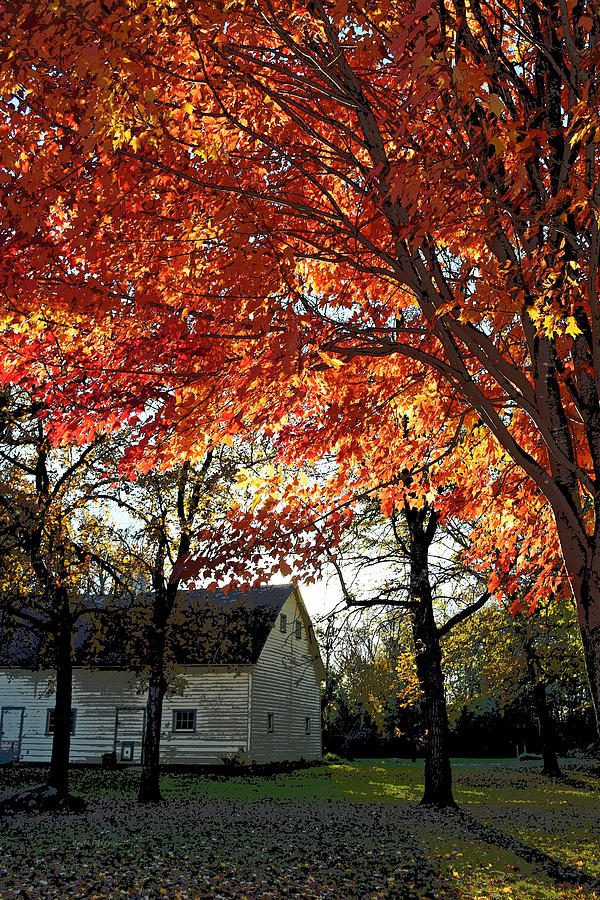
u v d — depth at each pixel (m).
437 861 11.04
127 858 11.28
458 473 8.64
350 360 7.18
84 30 4.02
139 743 30.88
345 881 9.69
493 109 3.57
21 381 6.55
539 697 31.03
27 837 13.22
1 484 15.61
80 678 32.12
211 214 5.51
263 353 5.93
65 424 6.59
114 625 18.39
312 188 6.28
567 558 5.31
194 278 5.78
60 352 6.23
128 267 5.54
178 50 4.69
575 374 5.61
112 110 4.17
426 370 7.37
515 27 5.05
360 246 6.38
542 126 5.17
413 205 4.66
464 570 16.06
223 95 5.37
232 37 4.88
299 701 36.16
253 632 30.47
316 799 20.25
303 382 6.39
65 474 16.41
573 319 4.73
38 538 15.92
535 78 5.54
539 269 4.97
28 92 4.65
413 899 8.69
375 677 19.27
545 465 7.63
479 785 25.70
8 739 32.47
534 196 5.28
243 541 7.53
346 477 8.19
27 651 32.81
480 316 5.14
